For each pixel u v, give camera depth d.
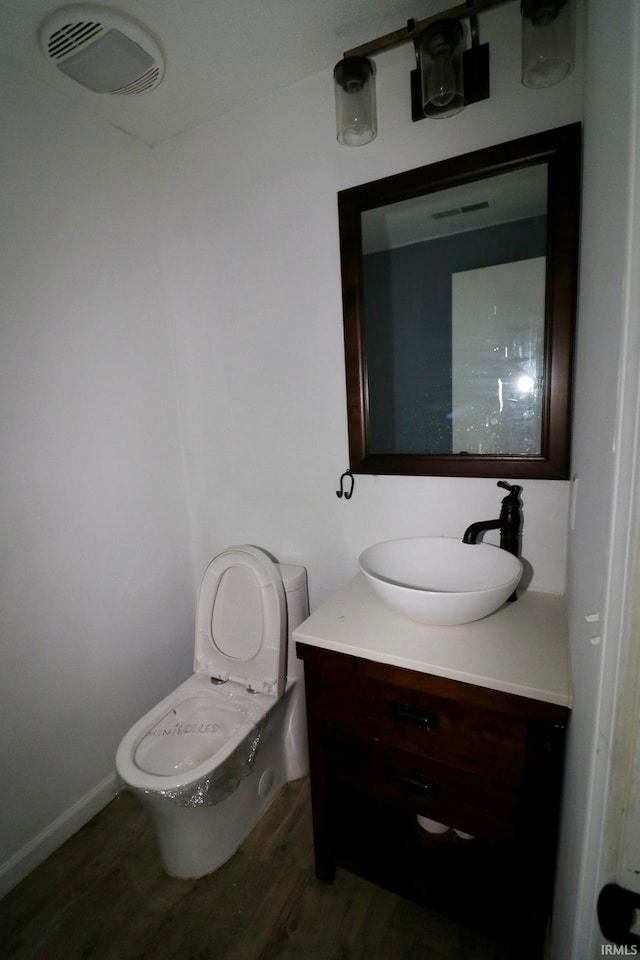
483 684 0.87
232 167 1.50
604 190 0.58
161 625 1.75
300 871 1.25
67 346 1.37
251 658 1.44
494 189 1.14
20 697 1.28
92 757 1.49
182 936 1.11
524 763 0.88
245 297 1.56
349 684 1.04
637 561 0.38
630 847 0.43
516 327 1.17
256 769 1.38
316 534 1.59
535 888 0.90
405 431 1.35
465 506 1.31
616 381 0.42
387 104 1.23
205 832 1.22
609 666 0.41
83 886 1.25
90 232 1.43
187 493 1.85
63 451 1.37
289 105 1.37
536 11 0.88
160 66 1.20
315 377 1.49
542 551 1.21
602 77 0.62
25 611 1.28
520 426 1.21
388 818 1.29
